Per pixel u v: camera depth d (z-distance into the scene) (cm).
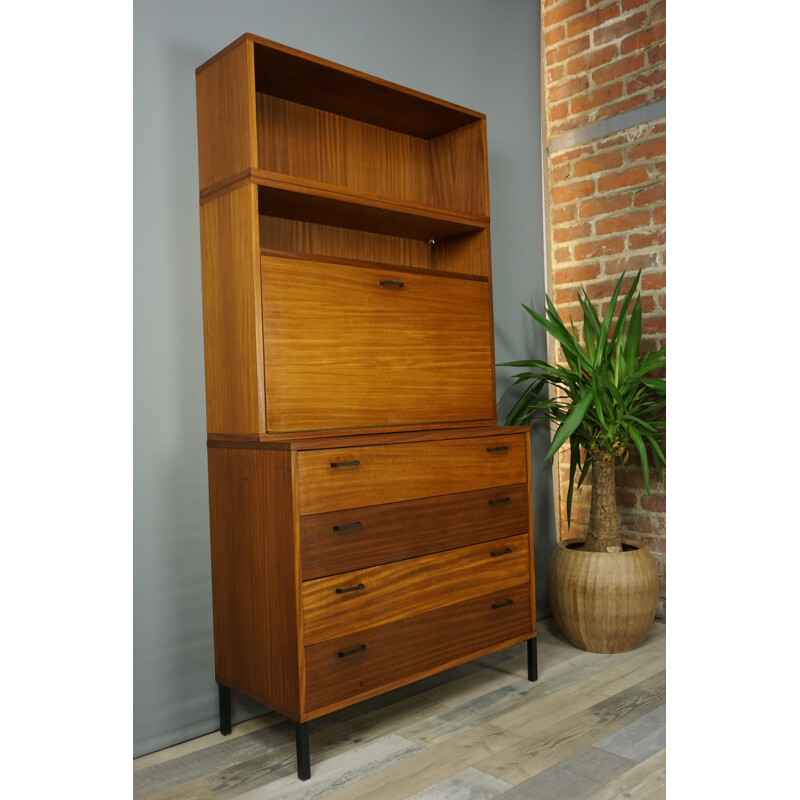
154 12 201
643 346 294
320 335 198
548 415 282
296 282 193
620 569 254
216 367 202
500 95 305
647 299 293
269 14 226
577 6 315
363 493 191
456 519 215
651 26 290
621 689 227
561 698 222
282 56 197
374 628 192
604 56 305
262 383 186
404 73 266
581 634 260
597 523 267
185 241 205
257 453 186
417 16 272
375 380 210
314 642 179
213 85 200
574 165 318
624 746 190
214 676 208
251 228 187
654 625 289
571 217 320
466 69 290
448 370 231
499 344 301
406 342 219
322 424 197
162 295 201
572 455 271
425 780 176
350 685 187
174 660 201
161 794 173
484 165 248
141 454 196
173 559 201
